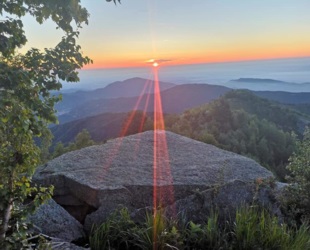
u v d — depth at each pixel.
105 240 3.24
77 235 3.65
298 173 4.46
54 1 2.15
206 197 3.98
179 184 4.39
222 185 4.11
